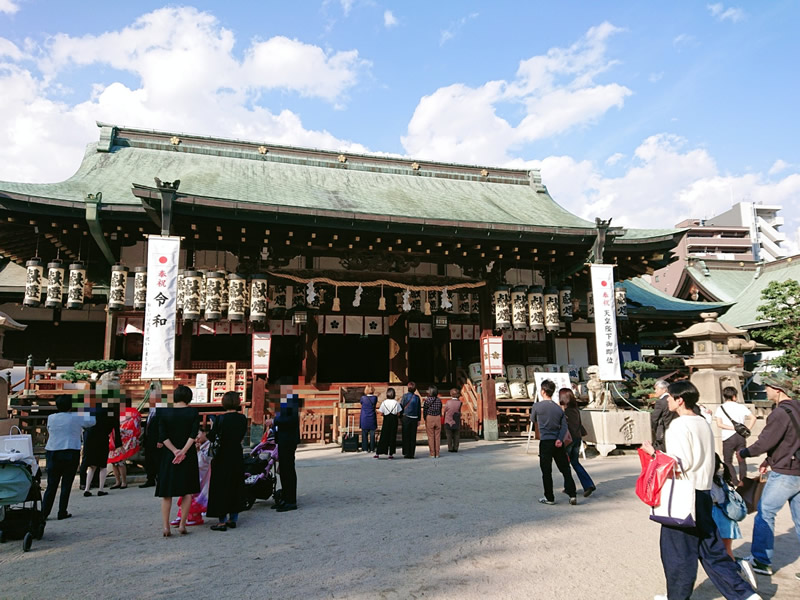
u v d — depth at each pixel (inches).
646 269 784.9
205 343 730.8
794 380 639.1
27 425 519.5
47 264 600.7
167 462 258.7
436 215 693.3
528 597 175.9
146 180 686.5
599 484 379.2
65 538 254.2
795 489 197.0
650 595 177.6
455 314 728.3
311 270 652.1
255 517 294.8
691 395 176.4
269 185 737.6
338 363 930.7
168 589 184.9
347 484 384.5
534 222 743.7
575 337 837.2
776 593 182.9
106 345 615.2
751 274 1413.6
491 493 346.9
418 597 175.8
